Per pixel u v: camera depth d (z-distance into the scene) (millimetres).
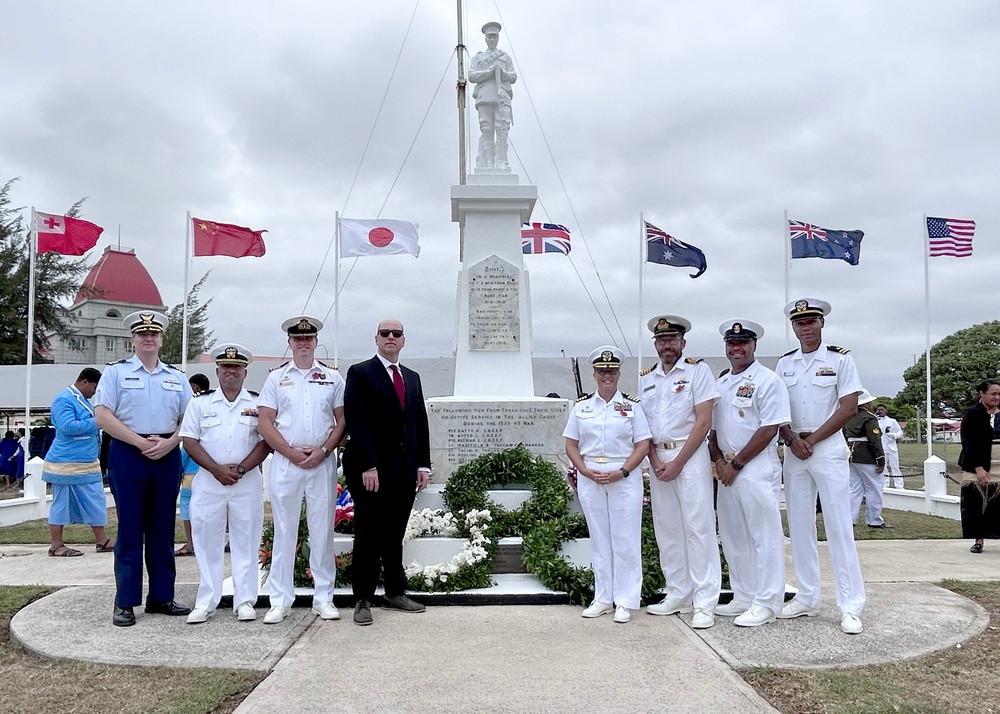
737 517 5602
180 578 7156
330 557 5707
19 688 4121
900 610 5660
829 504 5277
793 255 14070
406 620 5434
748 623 5246
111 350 37812
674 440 5570
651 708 3766
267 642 4871
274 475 5535
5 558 8289
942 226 13508
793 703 3865
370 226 13406
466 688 4043
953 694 3979
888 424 14141
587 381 19078
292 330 5723
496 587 6086
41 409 20078
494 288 8461
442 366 19469
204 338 36438
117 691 4035
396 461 5652
